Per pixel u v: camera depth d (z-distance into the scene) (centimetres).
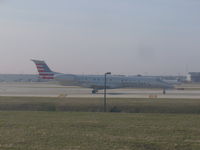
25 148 1580
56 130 2092
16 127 2203
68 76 7288
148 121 2562
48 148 1582
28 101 4438
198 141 1766
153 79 7362
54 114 3075
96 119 2673
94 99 4744
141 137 1869
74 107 4062
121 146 1634
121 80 7219
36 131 2045
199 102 4306
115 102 4288
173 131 2078
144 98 5053
